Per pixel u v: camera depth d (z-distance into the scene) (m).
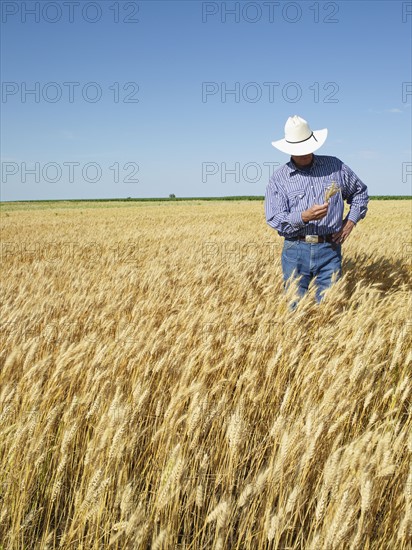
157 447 3.07
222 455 2.94
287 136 5.49
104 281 7.91
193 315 5.12
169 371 3.82
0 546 2.52
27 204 79.88
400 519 2.36
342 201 5.61
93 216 37.94
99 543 2.46
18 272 9.59
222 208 46.53
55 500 2.89
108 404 3.38
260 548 2.38
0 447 2.88
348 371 3.37
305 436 2.64
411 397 3.61
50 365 4.13
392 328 4.65
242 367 4.09
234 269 7.94
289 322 4.60
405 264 9.71
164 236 17.45
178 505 2.54
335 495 2.32
